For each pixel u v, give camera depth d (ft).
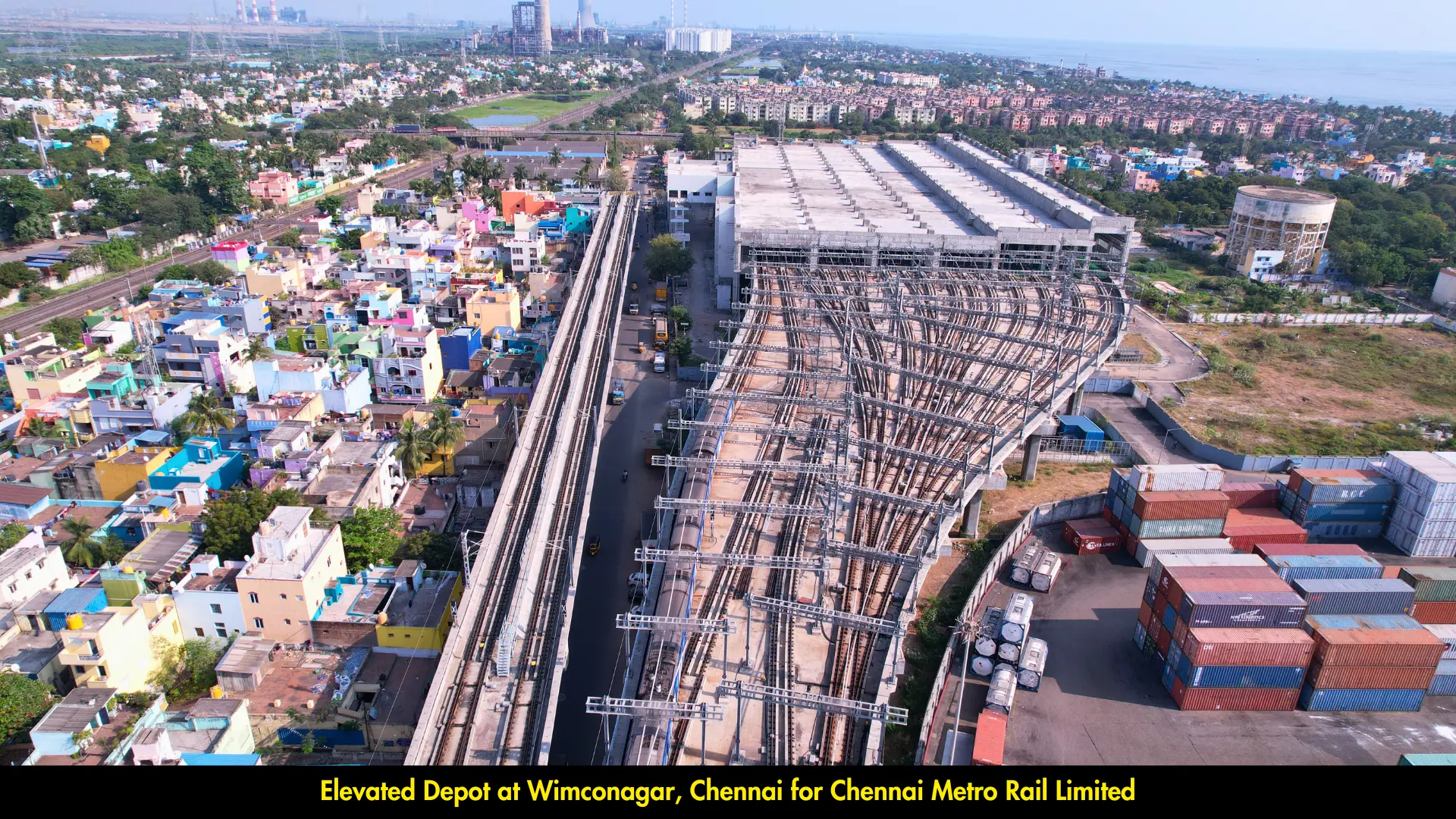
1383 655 253.24
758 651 231.71
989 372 416.46
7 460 363.35
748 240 539.29
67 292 618.44
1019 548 338.95
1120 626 297.12
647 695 208.64
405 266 582.35
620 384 490.08
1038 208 628.69
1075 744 242.37
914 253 545.44
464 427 379.96
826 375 360.07
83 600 257.34
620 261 649.20
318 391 403.13
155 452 358.02
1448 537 331.77
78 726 211.61
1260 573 270.87
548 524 293.84
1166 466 339.57
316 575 272.51
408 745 237.66
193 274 593.01
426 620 268.00
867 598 256.52
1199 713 257.75
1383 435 447.42
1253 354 563.48
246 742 228.02
